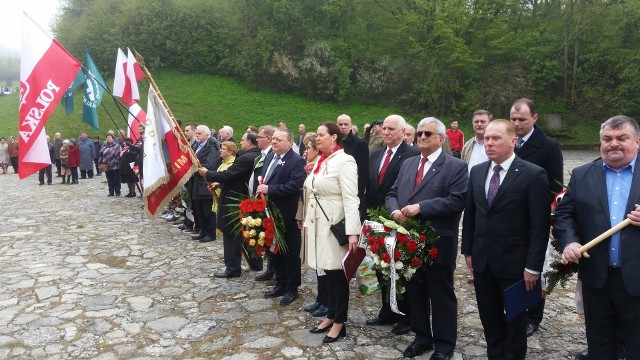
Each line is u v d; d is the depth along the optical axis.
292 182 5.26
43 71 6.04
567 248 3.18
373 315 5.03
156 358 4.16
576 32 32.88
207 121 29.42
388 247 3.85
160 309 5.25
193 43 33.47
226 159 7.15
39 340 4.51
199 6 34.00
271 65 32.12
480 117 5.36
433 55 32.62
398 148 4.95
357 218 4.25
